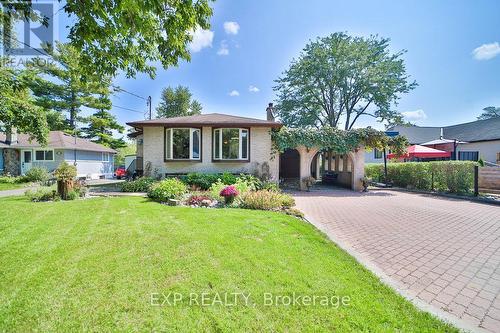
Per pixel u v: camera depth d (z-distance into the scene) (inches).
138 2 118.5
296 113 1169.4
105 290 103.4
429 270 140.9
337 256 149.5
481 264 149.7
